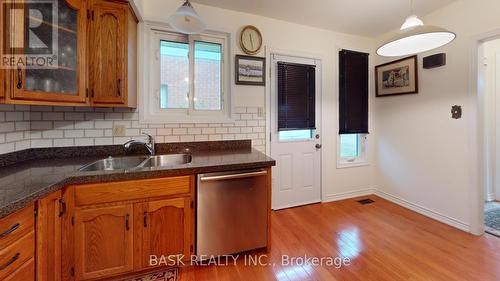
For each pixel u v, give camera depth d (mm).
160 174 1595
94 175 1442
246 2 2385
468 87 2291
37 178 1349
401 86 2971
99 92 1764
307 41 2953
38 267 1199
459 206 2410
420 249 2041
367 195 3439
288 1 2367
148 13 2234
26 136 1858
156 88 2342
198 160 1895
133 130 2211
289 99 2904
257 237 1934
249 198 1878
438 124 2582
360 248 2062
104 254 1516
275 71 2832
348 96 3248
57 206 1346
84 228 1461
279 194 2932
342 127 3244
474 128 2262
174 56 2406
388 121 3205
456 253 1974
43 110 1941
